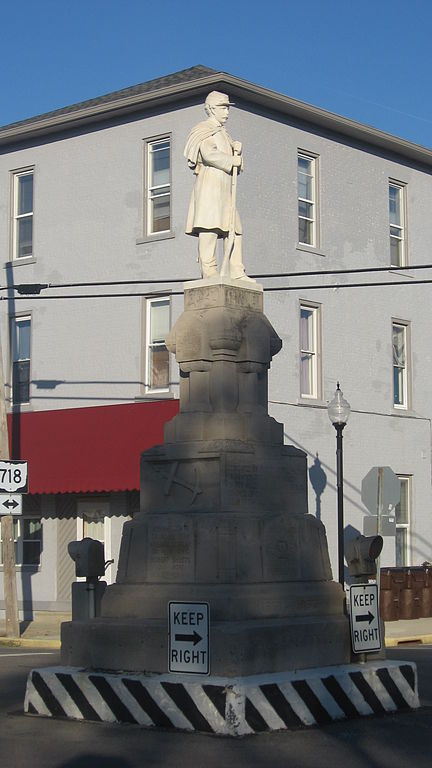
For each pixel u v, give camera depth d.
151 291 29.23
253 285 14.30
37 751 11.05
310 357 30.41
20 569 31.38
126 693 12.30
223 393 13.74
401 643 24.28
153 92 28.98
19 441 30.55
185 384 14.11
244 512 13.27
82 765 10.42
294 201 29.95
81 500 30.38
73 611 13.68
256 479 13.52
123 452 28.17
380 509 22.41
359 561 13.66
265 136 29.20
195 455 13.45
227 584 12.74
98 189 30.56
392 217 33.50
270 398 28.84
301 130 30.38
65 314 30.95
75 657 13.35
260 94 28.62
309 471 29.64
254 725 11.62
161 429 27.89
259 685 11.73
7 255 32.59
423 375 33.75
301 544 13.60
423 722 12.42
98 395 30.00
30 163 32.22
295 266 29.73
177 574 13.12
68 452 29.22
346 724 12.26
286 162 29.81
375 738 11.54
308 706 12.15
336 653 13.21
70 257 30.97
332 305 30.89
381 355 32.31
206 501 13.34
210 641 12.13
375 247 32.47
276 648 12.46
